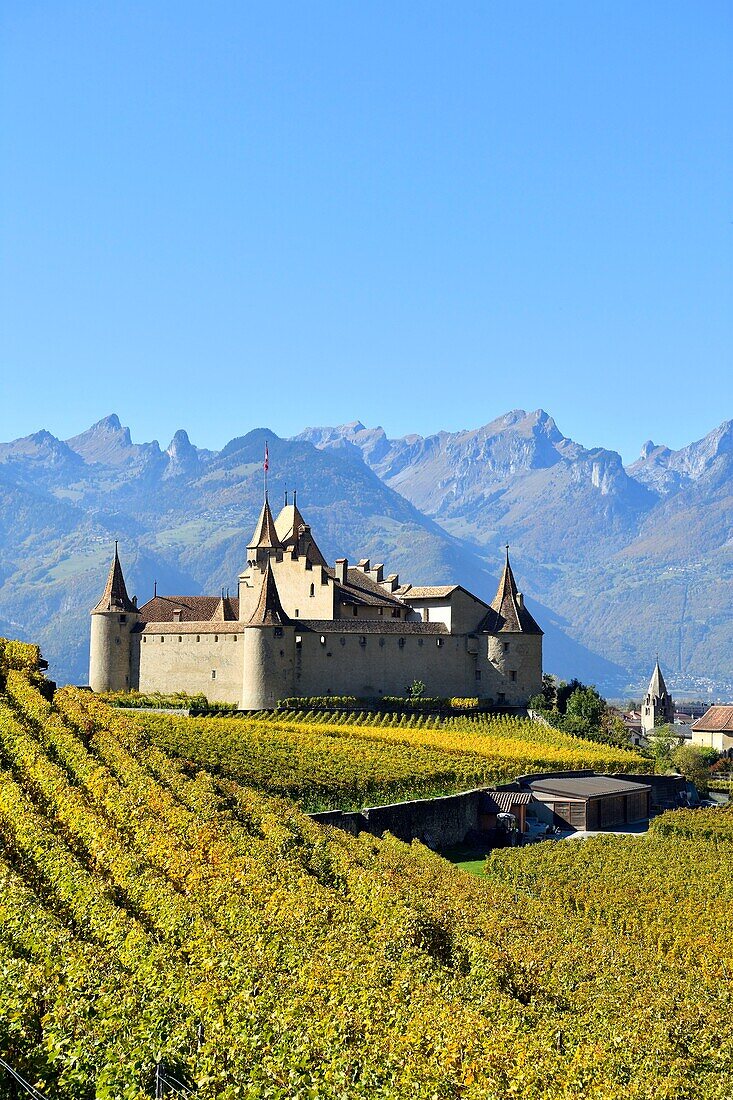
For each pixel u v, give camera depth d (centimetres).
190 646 11706
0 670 8194
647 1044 3466
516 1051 2995
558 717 12194
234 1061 2614
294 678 11206
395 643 11788
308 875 4600
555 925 4991
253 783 7356
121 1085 2480
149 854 4362
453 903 4716
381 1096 2592
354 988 3231
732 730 16900
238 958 3272
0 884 3462
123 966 3112
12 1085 2444
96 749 6288
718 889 6125
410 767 8644
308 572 12119
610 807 9388
